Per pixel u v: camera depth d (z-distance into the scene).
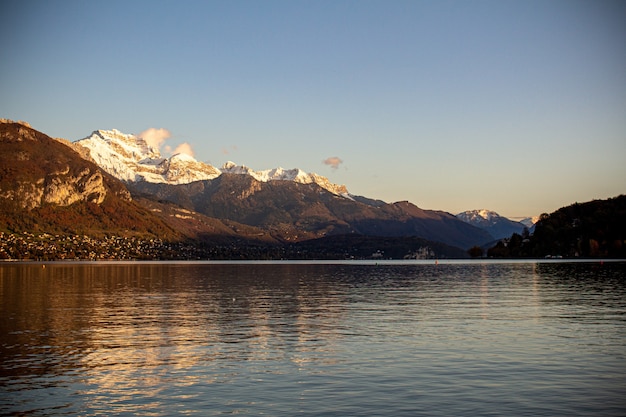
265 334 58.69
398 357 46.88
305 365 44.22
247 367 43.62
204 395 36.38
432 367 43.34
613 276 165.75
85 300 94.81
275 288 126.94
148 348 51.03
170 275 189.75
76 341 54.44
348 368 43.16
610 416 32.34
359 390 37.31
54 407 34.00
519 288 123.56
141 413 32.97
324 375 41.12
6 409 33.59
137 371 42.44
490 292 112.94
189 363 45.00
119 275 186.50
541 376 40.56
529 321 67.62
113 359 46.41
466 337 56.22
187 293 111.31
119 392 37.03
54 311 78.31
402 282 151.88
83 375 41.22
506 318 70.44
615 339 54.84
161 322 67.62
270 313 76.81
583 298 97.00
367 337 56.56
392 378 40.19
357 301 94.38
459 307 84.06
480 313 75.94
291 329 62.12
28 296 102.00
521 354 47.81
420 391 37.00
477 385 38.34
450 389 37.41
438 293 111.62
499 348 50.47
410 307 84.44
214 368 43.34
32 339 55.44
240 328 62.88
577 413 32.81
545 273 189.75
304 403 34.69
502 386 38.09
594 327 62.50
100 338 56.16
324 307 84.69
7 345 52.31
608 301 91.38
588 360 45.47
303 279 168.38
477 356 47.09
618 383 38.72
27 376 40.91
